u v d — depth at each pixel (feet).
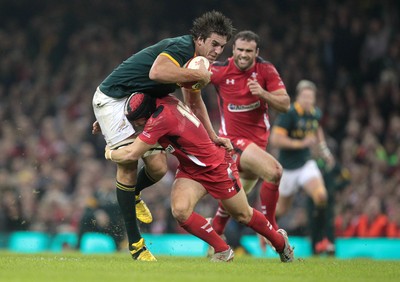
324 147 138.82
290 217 166.40
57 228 161.99
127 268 70.38
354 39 224.12
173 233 165.07
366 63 220.23
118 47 250.37
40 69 248.73
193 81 77.30
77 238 144.87
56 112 231.50
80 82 236.84
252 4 251.60
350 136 194.08
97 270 67.97
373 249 144.25
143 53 79.66
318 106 211.00
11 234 159.12
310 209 139.54
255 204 167.94
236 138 99.91
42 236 157.79
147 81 79.10
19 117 230.27
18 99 237.86
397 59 216.33
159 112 77.10
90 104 227.81
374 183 168.04
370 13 228.22
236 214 80.28
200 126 78.95
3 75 246.47
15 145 206.59
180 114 78.07
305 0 243.40
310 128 136.26
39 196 177.88
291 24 238.89
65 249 155.43
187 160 79.05
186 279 61.31
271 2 249.14
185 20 257.14
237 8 251.80
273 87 97.04
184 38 78.54
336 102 211.20
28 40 259.60
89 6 263.90
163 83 77.77
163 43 79.51
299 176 136.77
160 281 59.67
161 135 77.10
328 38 226.79
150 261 80.53
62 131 216.54
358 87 216.95
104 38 253.44
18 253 100.32
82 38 254.27
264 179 96.07
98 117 81.00
